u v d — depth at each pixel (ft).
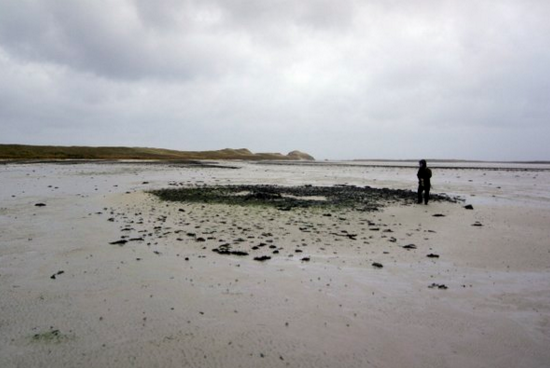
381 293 25.98
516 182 134.62
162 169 203.31
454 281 28.73
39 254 33.71
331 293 25.76
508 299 25.41
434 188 109.29
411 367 17.29
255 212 58.34
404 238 42.52
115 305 23.04
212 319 21.43
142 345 18.51
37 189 86.69
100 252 34.55
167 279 27.71
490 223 51.75
